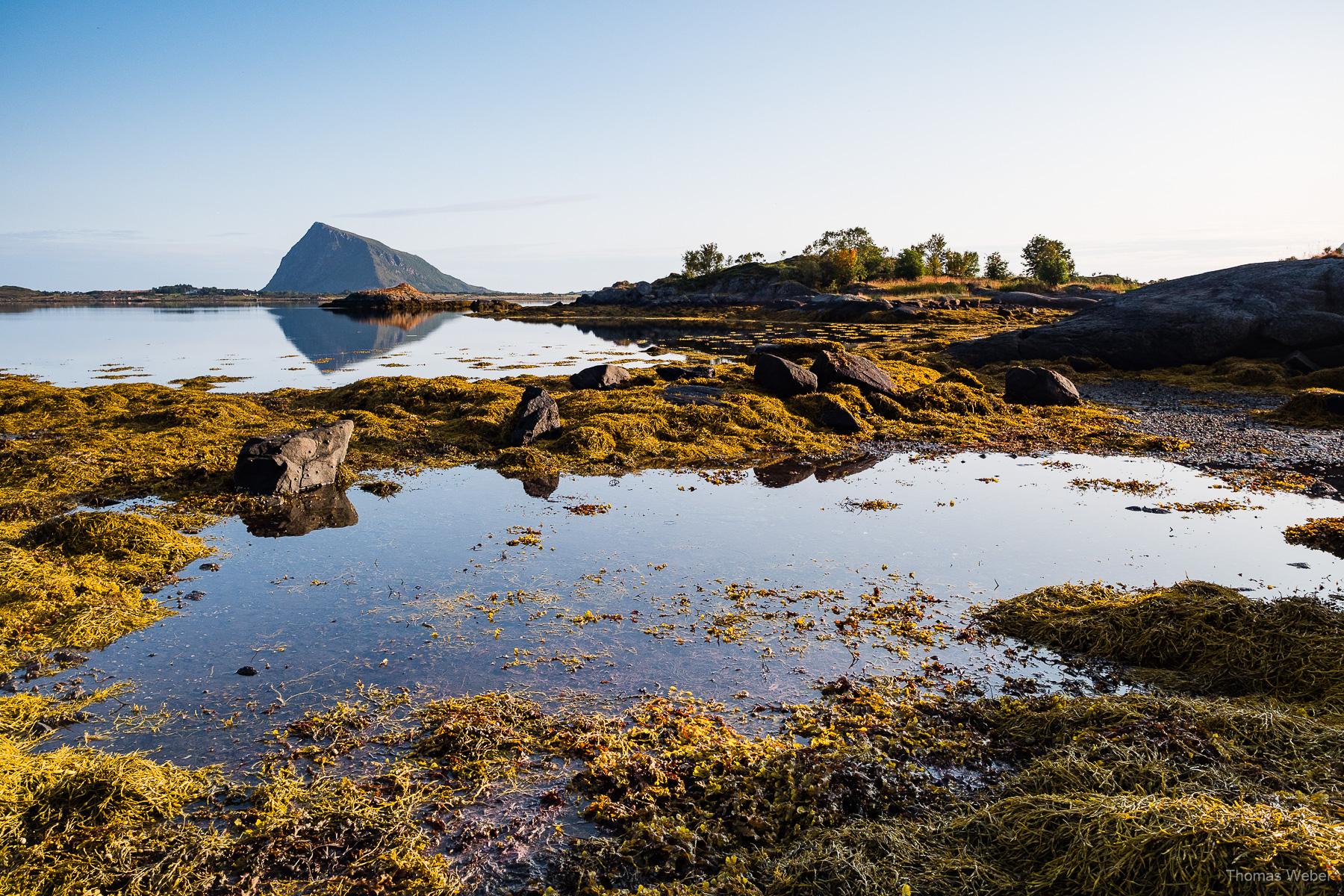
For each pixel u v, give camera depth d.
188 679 8.72
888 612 10.43
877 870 5.41
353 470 18.69
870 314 77.19
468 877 5.79
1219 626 8.85
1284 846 4.77
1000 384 32.78
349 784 6.82
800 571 12.00
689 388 26.80
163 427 23.22
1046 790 6.21
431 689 8.52
